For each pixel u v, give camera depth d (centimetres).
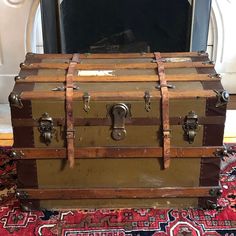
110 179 163
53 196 164
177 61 178
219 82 160
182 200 168
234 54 253
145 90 153
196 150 157
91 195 164
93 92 151
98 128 153
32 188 164
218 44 250
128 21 230
